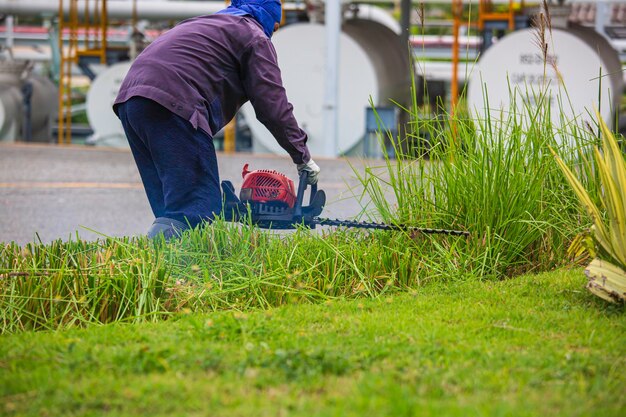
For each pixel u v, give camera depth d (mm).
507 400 3717
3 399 3793
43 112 29359
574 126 7445
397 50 24125
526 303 5707
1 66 26750
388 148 21781
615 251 5633
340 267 6375
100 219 11180
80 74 31734
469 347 4539
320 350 4285
